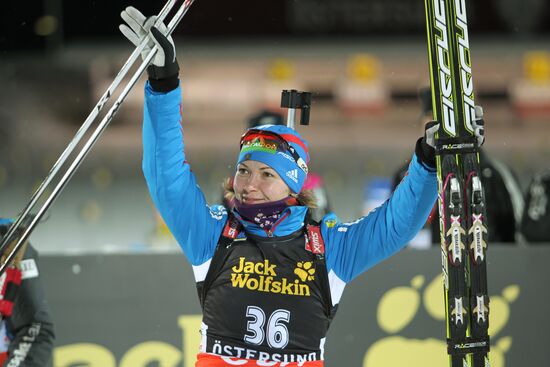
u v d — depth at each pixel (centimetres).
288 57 5050
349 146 5247
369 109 5647
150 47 1168
